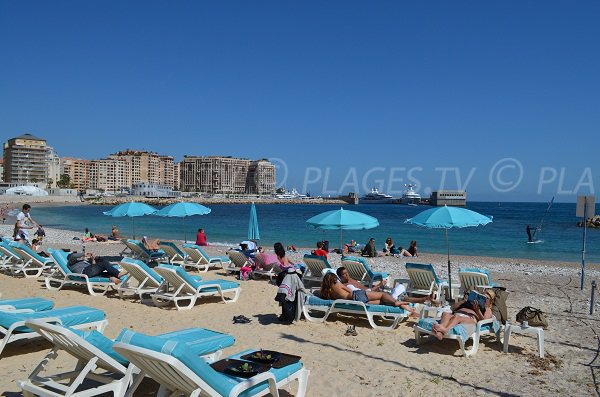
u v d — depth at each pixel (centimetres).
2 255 1394
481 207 13462
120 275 1162
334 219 1187
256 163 17112
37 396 436
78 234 3203
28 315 579
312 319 831
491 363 618
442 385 536
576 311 959
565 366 610
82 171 16538
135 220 5556
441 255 2288
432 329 659
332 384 532
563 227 4712
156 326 779
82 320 585
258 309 923
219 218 6281
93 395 421
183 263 1517
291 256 2025
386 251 2266
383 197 16125
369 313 792
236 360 459
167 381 391
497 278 1465
